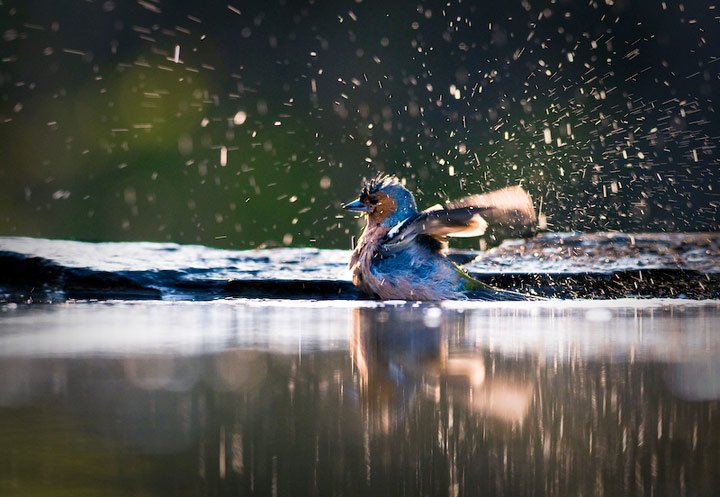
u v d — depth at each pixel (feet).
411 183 179.01
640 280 95.45
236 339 54.24
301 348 49.98
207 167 177.47
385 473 25.91
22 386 38.09
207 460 27.02
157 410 33.53
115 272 90.33
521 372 42.19
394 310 77.66
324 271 98.58
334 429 30.78
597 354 48.06
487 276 96.94
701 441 29.84
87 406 34.12
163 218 175.73
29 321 64.59
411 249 92.38
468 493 24.17
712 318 69.82
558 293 95.76
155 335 56.08
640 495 24.09
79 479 24.98
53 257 94.73
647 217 172.35
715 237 110.32
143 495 23.44
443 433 30.45
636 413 33.53
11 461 26.68
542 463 27.12
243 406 34.27
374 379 40.04
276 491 24.08
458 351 49.16
